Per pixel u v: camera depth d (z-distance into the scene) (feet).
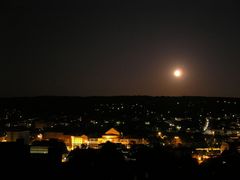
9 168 91.91
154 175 113.09
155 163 118.42
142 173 113.60
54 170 100.58
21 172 92.32
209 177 113.50
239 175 114.42
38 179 93.20
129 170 114.93
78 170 106.01
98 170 109.91
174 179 112.16
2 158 93.76
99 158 117.80
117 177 109.70
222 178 112.88
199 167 120.37
